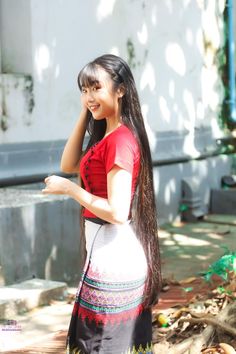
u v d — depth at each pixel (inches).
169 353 150.7
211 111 391.2
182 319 166.2
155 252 118.7
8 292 204.4
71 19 288.8
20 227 217.9
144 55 332.8
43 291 206.7
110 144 113.1
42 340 175.6
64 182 112.7
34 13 271.3
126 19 320.2
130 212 116.9
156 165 337.7
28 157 272.4
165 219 345.4
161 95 346.3
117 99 116.0
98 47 304.3
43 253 227.6
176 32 356.8
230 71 405.7
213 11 390.0
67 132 293.7
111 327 114.4
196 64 374.9
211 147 385.4
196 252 283.0
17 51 274.7
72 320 117.3
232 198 372.5
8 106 264.5
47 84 281.0
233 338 158.2
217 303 185.2
